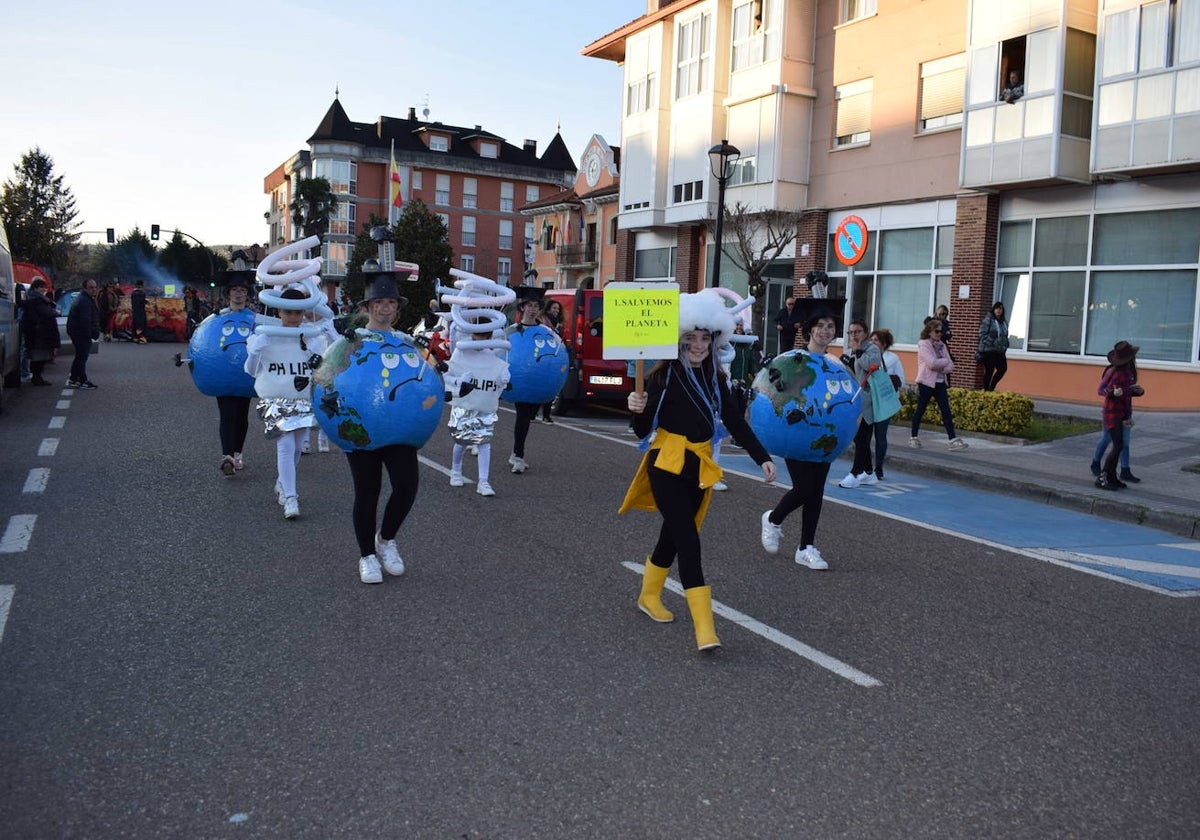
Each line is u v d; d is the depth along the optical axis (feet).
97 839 10.61
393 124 249.55
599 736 13.60
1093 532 30.58
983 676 16.74
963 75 72.59
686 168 99.55
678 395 17.43
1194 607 22.18
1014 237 69.77
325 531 25.04
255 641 16.97
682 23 99.66
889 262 80.23
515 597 20.07
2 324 48.26
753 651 17.37
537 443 43.91
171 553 22.49
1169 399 60.39
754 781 12.42
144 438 39.83
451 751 12.97
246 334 30.19
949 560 25.40
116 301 119.44
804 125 87.56
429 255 163.22
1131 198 62.49
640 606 19.22
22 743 12.86
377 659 16.30
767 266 87.61
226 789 11.76
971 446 46.34
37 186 308.19
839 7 84.53
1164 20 57.98
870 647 17.95
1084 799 12.37
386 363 20.12
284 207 280.10
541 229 162.30
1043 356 67.41
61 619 17.81
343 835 10.81
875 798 12.12
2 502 27.35
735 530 27.71
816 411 22.82
